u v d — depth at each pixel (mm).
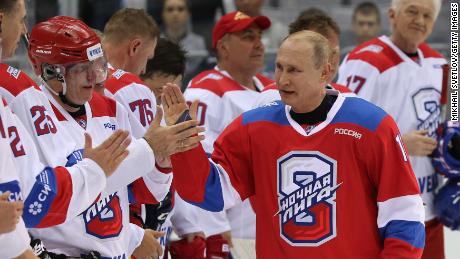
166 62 8492
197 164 6387
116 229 6496
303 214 6445
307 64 6277
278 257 6570
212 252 9117
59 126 6234
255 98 9633
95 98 6707
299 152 6438
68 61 6129
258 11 12508
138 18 8164
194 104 6363
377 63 9594
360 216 6434
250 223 9391
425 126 9625
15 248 5156
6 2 5531
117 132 5824
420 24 9398
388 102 9586
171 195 8078
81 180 5691
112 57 8156
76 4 15000
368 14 15102
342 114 6426
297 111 6484
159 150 6133
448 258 11289
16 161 5500
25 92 6062
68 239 6230
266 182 6555
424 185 9570
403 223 6320
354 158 6391
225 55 9703
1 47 5598
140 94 7691
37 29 6223
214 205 6598
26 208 5492
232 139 6648
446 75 9812
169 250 8961
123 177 6012
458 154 9289
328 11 16297
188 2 15461
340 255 6414
